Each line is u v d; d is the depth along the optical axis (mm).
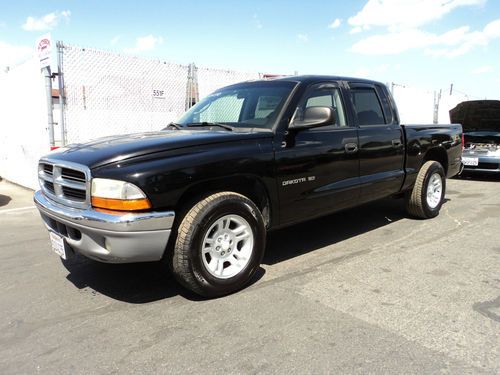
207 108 4953
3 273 4336
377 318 3271
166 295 3727
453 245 5059
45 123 8430
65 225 3506
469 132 11000
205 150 3525
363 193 5000
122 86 8930
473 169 10375
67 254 3646
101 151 3408
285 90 4387
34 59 8523
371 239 5309
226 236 3627
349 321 3225
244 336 3025
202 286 3482
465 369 2627
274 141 3973
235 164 3635
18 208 7656
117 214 3133
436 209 6344
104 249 3266
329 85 4750
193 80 10047
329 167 4477
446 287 3844
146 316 3348
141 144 3410
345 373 2596
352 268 4320
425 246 5023
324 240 5277
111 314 3396
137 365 2707
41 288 3939
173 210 3316
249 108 4477
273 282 3969
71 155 3549
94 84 8539
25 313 3443
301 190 4223
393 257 4645
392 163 5426
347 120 4848
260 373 2605
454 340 2957
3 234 5871
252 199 3977
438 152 6480
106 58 8656
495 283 3932
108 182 3150
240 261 3742
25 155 9602
